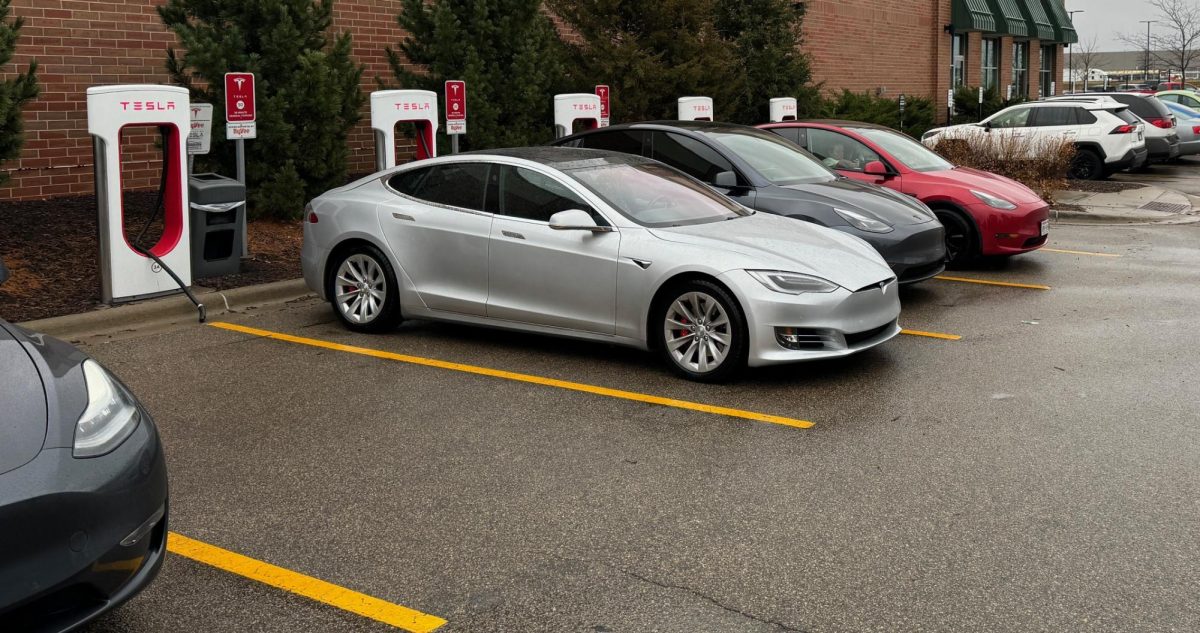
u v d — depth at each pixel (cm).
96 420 316
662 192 710
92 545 292
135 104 788
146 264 814
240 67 1010
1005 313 831
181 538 409
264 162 1069
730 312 613
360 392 611
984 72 3444
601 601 357
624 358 690
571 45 1508
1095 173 1994
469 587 368
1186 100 2923
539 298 682
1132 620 340
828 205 847
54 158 1123
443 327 788
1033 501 441
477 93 1229
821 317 609
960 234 1035
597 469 484
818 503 441
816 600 356
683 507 438
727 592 362
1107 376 636
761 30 1850
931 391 609
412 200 742
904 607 350
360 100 1120
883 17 2736
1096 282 967
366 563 387
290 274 932
